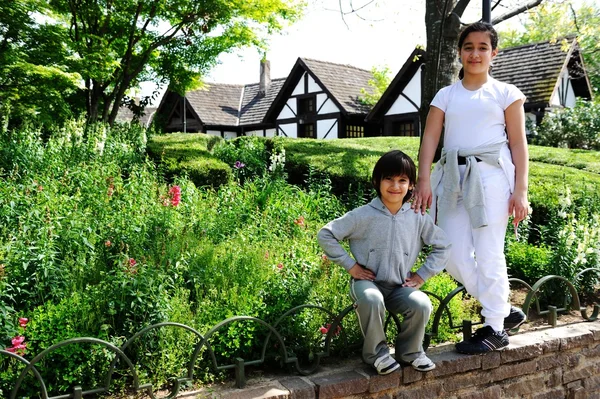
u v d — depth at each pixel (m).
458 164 2.86
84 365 2.39
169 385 2.54
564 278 3.63
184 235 3.72
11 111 8.90
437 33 5.52
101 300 2.67
